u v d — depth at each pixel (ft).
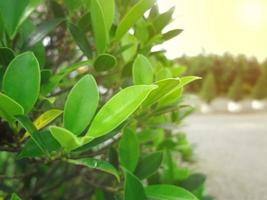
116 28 1.17
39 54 1.15
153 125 1.65
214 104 18.35
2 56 0.96
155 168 1.19
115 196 1.14
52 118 0.97
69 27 1.16
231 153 7.90
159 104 1.20
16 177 1.54
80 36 1.17
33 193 1.59
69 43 1.66
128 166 1.15
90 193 1.79
